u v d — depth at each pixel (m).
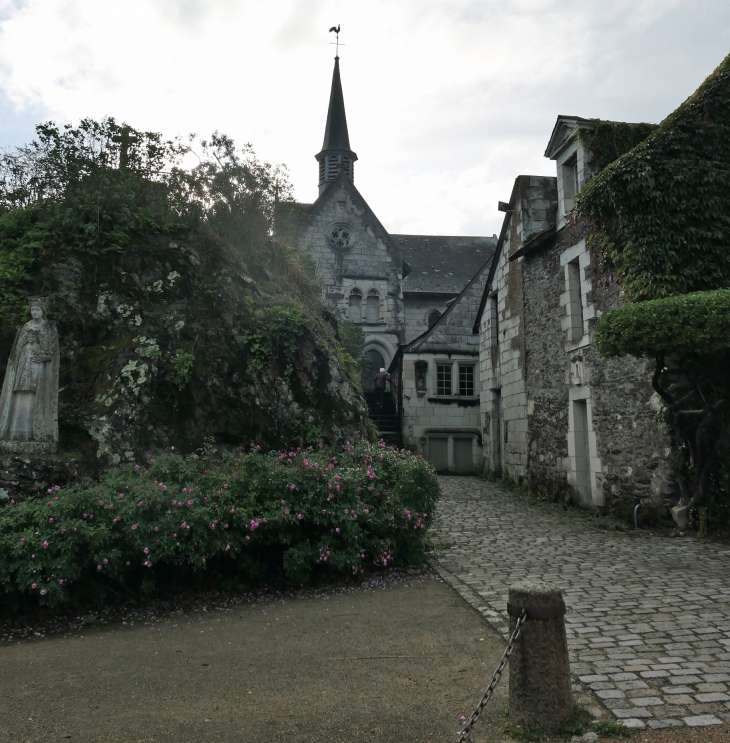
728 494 7.86
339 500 5.88
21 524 4.80
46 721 3.10
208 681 3.58
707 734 2.84
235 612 4.96
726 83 9.14
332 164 33.09
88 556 4.77
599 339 7.75
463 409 19.42
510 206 14.93
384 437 19.48
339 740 2.89
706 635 4.19
